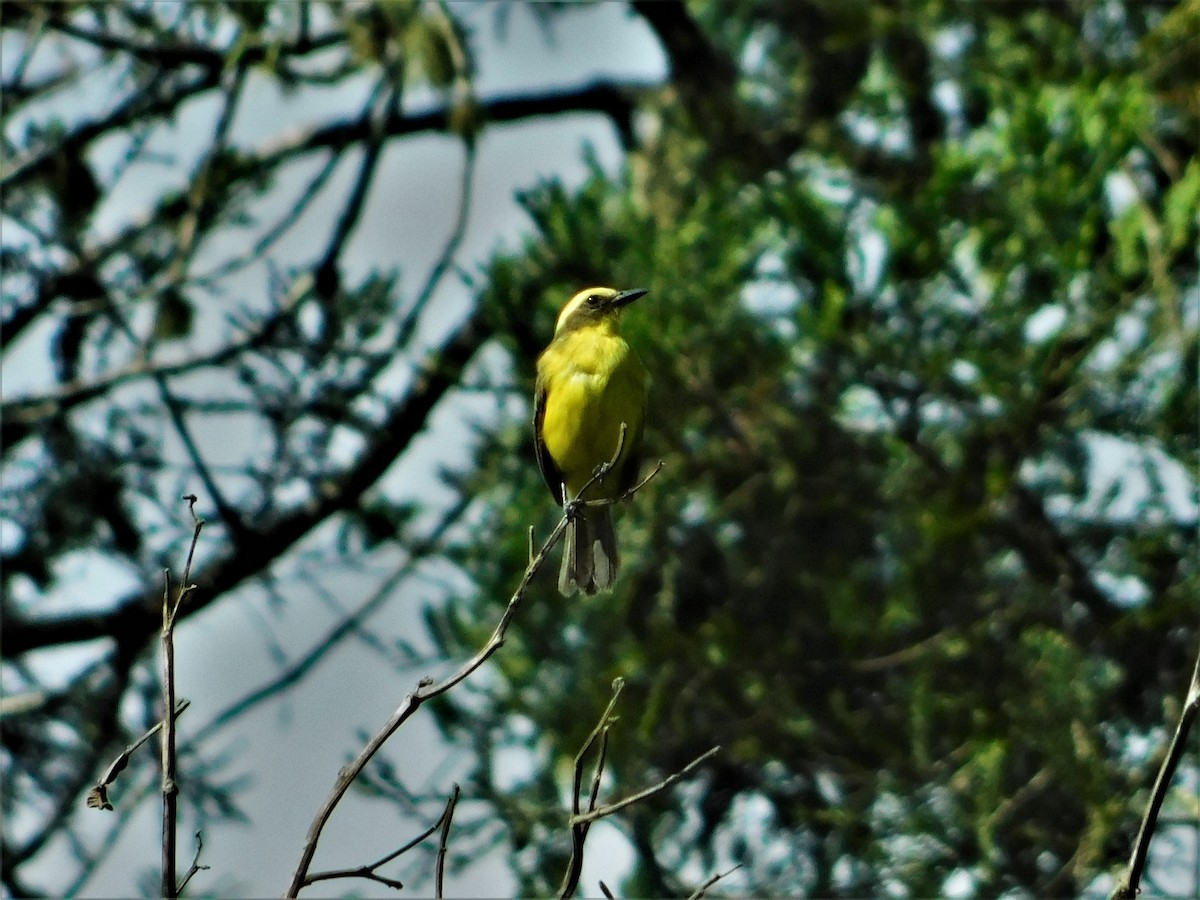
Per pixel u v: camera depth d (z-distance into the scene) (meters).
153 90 16.39
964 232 12.72
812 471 13.66
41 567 16.06
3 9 15.88
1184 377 12.29
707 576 14.02
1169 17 13.28
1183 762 12.75
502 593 14.13
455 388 14.55
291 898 5.67
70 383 15.67
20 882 15.95
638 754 13.77
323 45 16.09
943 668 13.30
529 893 13.78
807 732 13.70
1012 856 13.04
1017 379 12.29
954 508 13.00
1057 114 12.38
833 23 15.77
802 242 13.04
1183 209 11.93
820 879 13.70
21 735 16.55
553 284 13.65
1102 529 13.18
